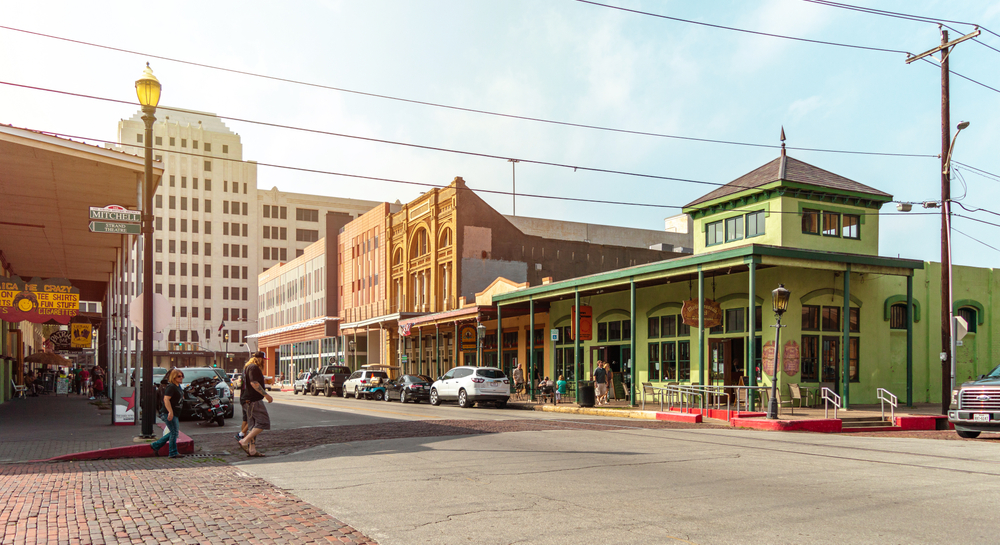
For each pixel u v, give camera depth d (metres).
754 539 6.33
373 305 56.66
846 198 26.00
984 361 28.23
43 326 67.00
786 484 9.09
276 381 77.50
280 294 82.38
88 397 38.62
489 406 30.44
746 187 26.20
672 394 26.44
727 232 27.64
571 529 6.72
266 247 113.69
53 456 11.92
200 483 9.39
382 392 38.25
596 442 13.93
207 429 18.48
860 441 14.62
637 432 16.20
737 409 21.09
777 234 24.98
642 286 28.89
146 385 13.84
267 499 8.25
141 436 13.69
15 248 27.62
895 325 26.12
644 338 29.12
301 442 14.51
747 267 23.66
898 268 23.41
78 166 17.16
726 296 25.28
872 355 25.12
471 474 9.98
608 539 6.35
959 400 15.94
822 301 24.20
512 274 46.44
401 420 19.89
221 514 7.43
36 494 8.52
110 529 6.77
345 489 8.88
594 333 32.25
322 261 67.75
